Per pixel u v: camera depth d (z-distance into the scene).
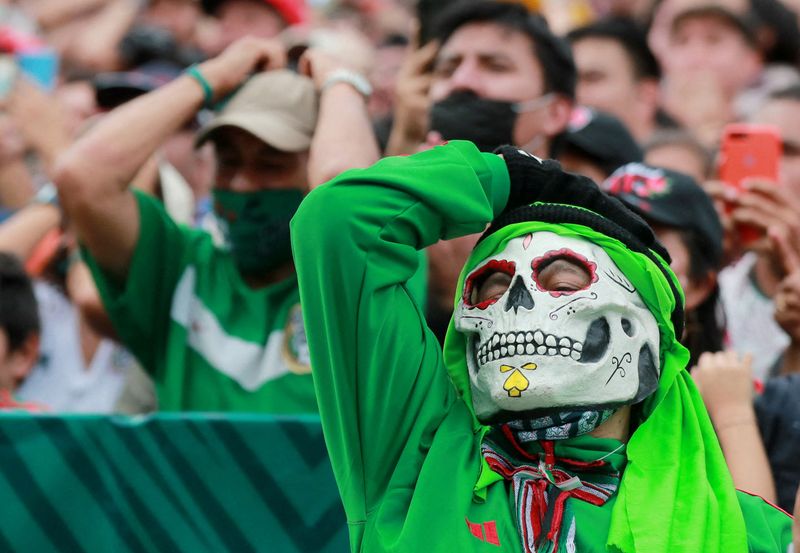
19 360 13.84
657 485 8.82
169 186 15.09
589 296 8.82
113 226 12.09
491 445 9.18
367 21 25.61
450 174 9.20
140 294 12.30
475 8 13.77
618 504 8.77
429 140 13.45
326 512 10.01
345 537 10.01
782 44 21.09
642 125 19.11
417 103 14.56
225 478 10.01
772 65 21.17
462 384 9.41
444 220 9.29
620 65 18.92
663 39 22.36
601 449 8.99
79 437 10.01
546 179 9.41
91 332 15.26
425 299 11.55
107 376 15.16
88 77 21.73
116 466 10.01
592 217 9.16
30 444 9.98
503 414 8.92
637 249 9.15
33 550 9.93
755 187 13.91
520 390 8.69
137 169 12.17
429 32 14.91
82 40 23.16
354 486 9.04
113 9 23.67
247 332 12.23
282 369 12.04
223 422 10.02
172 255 12.52
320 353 9.14
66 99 19.53
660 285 9.05
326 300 9.03
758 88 20.72
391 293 9.16
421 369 9.18
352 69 12.59
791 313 12.82
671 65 21.02
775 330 14.77
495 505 8.85
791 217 13.85
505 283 9.13
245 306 12.39
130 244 12.23
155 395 12.98
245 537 9.98
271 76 12.67
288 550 9.99
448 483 8.91
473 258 9.34
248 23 19.80
